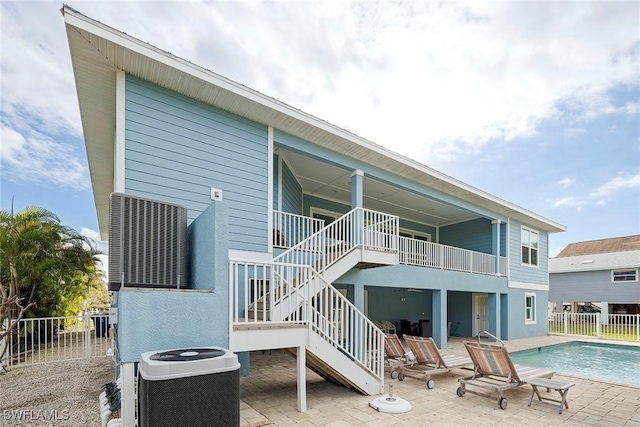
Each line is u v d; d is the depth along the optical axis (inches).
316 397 221.8
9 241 339.0
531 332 627.5
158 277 169.9
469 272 512.1
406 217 652.1
